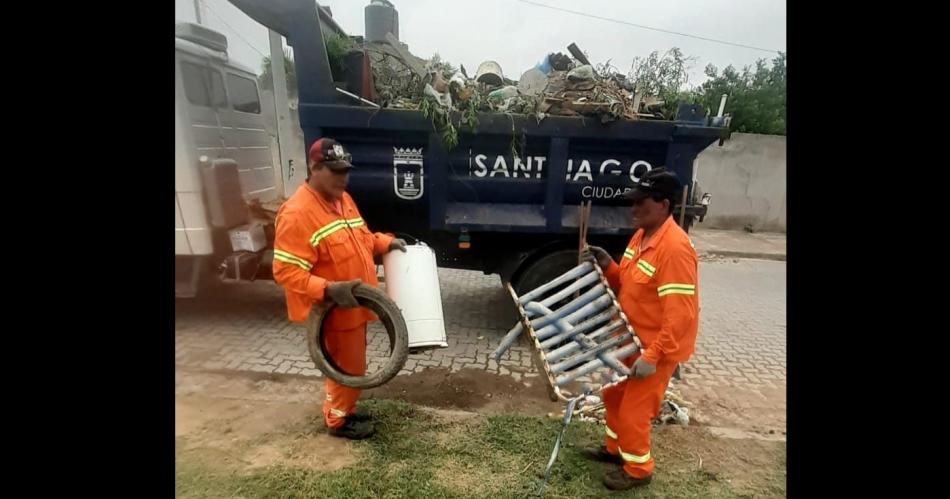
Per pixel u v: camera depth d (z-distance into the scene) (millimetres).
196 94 4793
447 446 3178
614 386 2771
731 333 5621
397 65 4906
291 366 4305
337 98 4230
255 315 5434
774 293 7227
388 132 4273
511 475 2947
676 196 2549
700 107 4324
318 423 3396
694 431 3482
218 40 5180
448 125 4109
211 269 4785
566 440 3275
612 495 2818
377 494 2773
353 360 3092
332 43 4457
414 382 4152
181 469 2900
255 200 5469
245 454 3062
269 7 3961
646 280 2553
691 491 2875
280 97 5402
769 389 4336
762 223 11148
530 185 4527
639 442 2750
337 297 2717
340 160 2738
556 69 5027
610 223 4523
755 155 10852
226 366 4273
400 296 3242
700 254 9359
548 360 2615
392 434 3287
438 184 4371
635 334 2588
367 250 3096
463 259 4969
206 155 4934
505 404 3865
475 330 5289
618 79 5125
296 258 2711
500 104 4434
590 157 4438
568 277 2736
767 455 3227
